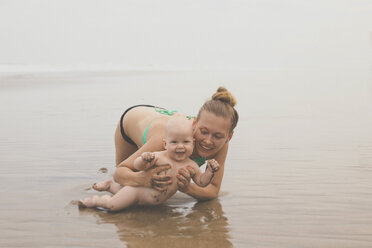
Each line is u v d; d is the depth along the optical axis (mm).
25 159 4602
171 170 3131
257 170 4168
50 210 3041
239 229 2691
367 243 2467
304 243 2465
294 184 3686
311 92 12898
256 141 5602
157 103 9828
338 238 2539
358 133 6137
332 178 3857
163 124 3430
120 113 8250
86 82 16812
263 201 3268
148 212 3047
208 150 3186
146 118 3650
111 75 22078
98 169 4227
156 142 3301
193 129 3205
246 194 3447
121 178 3223
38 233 2598
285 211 3033
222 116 3064
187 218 2908
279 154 4848
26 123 7066
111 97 11203
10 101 10273
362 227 2713
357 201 3229
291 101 10422
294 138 5793
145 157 2945
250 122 7195
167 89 13773
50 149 5117
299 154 4836
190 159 3244
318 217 2900
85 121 7281
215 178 3377
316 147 5191
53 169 4203
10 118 7586
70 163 4445
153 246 2398
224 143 3217
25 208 3074
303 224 2773
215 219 2885
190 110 8641
